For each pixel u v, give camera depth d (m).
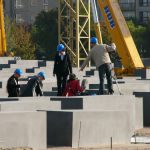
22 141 30.23
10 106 34.44
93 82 66.50
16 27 169.25
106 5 84.06
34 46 163.12
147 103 50.03
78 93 43.22
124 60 84.00
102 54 42.44
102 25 149.62
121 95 43.59
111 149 32.50
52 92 48.66
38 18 175.12
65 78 44.06
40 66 90.06
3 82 58.69
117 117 35.59
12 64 88.38
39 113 31.05
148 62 164.12
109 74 42.88
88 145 33.69
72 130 32.84
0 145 29.42
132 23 176.12
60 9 114.88
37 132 30.97
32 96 41.72
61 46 44.00
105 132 34.75
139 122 46.94
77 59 111.56
